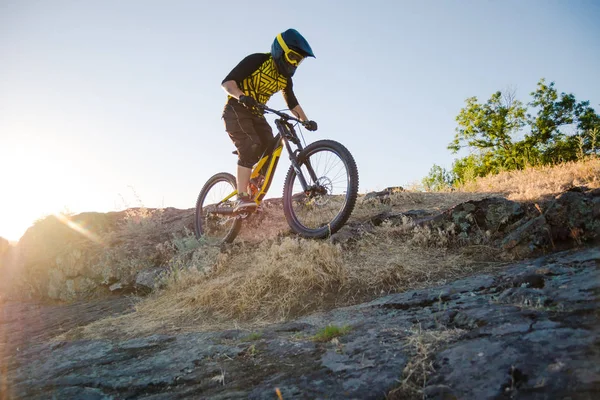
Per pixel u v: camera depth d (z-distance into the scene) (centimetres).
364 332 237
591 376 138
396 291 326
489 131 3203
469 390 151
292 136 427
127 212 713
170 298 416
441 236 388
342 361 202
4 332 454
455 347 184
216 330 313
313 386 182
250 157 448
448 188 658
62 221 678
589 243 314
